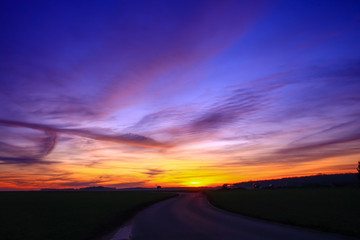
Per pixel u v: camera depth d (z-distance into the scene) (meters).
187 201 49.53
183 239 13.45
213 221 20.09
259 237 13.27
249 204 34.50
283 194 57.53
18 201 51.53
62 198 62.88
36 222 22.83
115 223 21.50
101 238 15.65
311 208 26.80
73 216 26.75
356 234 13.58
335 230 14.78
